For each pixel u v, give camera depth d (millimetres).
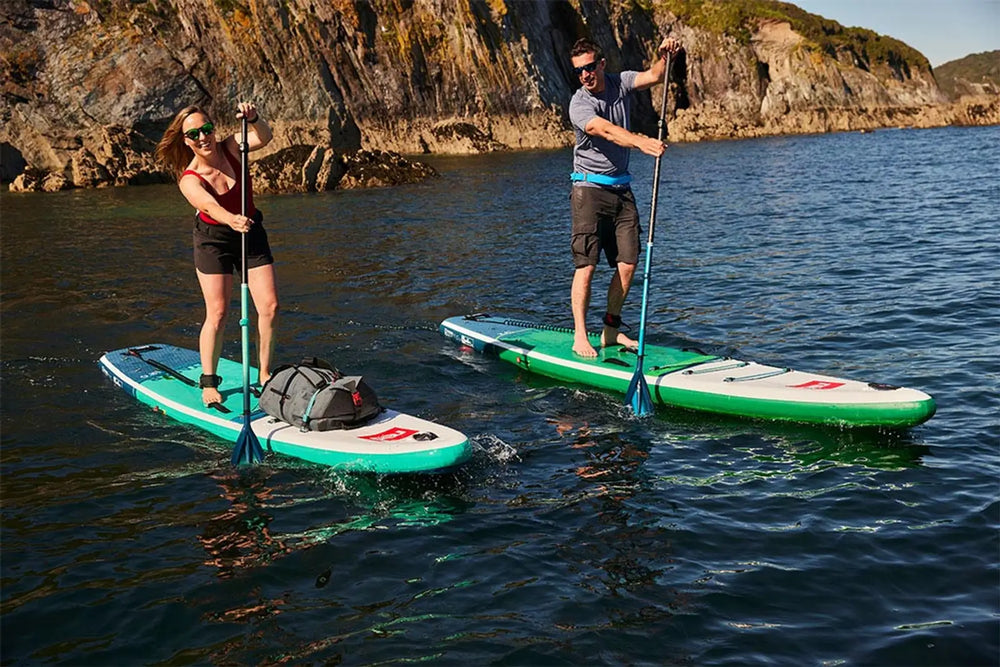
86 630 4098
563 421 6922
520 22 62781
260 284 6855
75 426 6836
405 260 14914
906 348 8594
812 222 18484
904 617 4055
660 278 12953
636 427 6754
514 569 4586
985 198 21453
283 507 5398
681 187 28859
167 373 7723
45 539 5016
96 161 36219
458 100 59062
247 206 6523
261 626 4102
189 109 6395
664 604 4227
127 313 11031
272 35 49125
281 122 48906
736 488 5566
